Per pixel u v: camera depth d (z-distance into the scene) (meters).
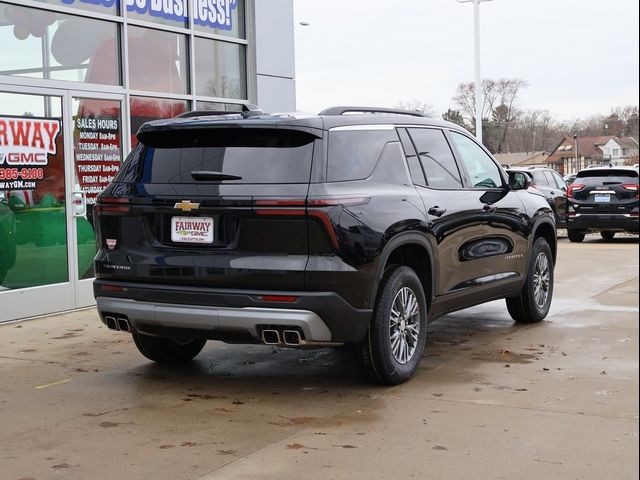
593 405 5.35
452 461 4.37
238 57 11.75
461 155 7.07
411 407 5.37
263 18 11.96
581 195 18.30
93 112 9.44
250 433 4.89
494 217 7.22
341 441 4.71
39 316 8.78
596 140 108.56
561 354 6.85
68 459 4.47
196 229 5.54
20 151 8.59
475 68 27.11
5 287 8.49
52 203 8.95
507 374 6.20
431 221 6.21
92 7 9.42
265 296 5.30
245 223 5.38
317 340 5.36
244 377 6.25
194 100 10.86
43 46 8.87
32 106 8.73
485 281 7.12
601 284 11.12
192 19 10.81
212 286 5.46
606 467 4.26
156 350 6.50
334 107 6.03
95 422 5.14
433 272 6.30
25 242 8.66
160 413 5.32
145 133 5.89
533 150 91.88
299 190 5.31
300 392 5.80
